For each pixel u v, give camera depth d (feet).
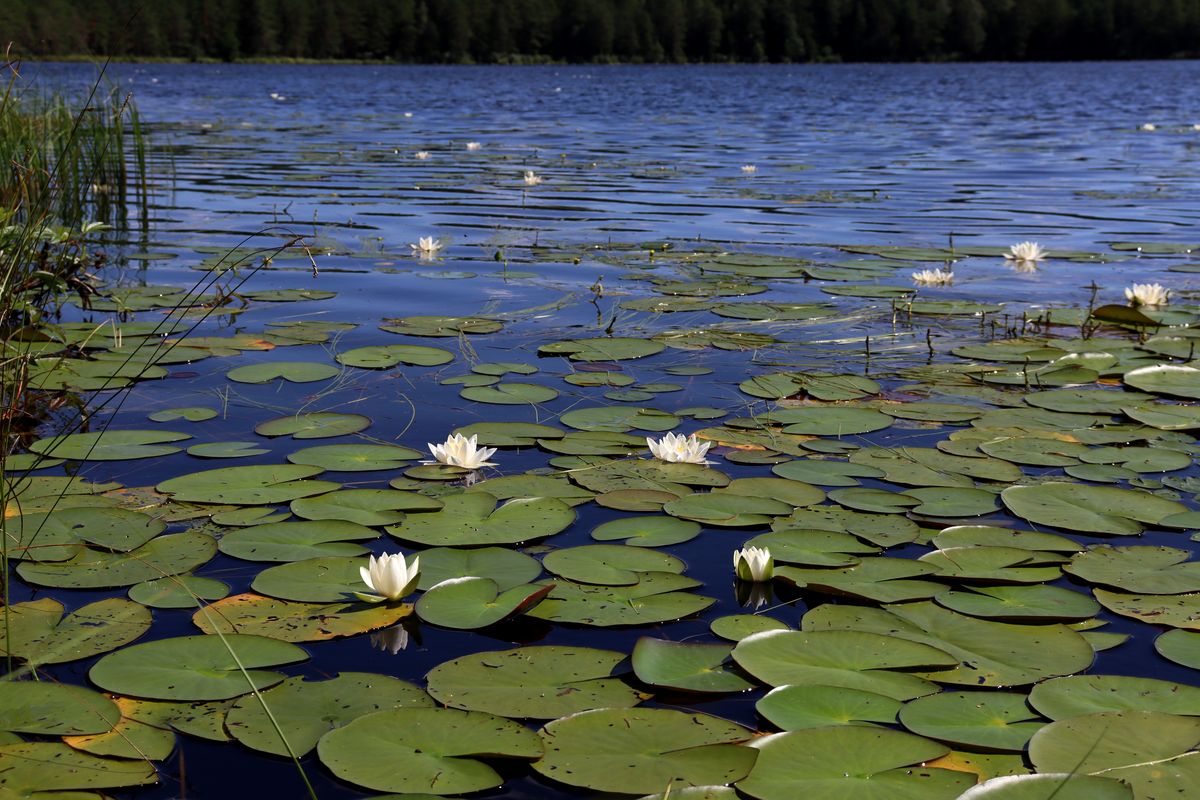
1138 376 11.65
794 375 11.78
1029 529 7.74
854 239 21.48
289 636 6.11
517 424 9.96
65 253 13.25
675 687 5.55
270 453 9.08
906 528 7.73
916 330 14.03
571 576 6.91
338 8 176.86
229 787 4.73
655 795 4.64
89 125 23.02
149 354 12.08
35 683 5.51
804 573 6.98
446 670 5.72
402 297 15.69
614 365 12.17
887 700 5.43
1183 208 26.43
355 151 40.70
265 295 15.52
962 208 26.35
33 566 6.91
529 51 191.11
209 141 43.50
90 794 4.66
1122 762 4.85
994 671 5.78
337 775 4.78
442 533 7.52
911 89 105.19
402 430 9.75
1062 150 44.11
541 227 22.63
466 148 43.39
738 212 25.34
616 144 46.55
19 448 9.09
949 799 4.58
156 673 5.64
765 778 4.75
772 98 90.17
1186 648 6.04
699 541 7.56
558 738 5.08
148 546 7.23
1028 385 11.44
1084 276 17.80
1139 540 7.58
